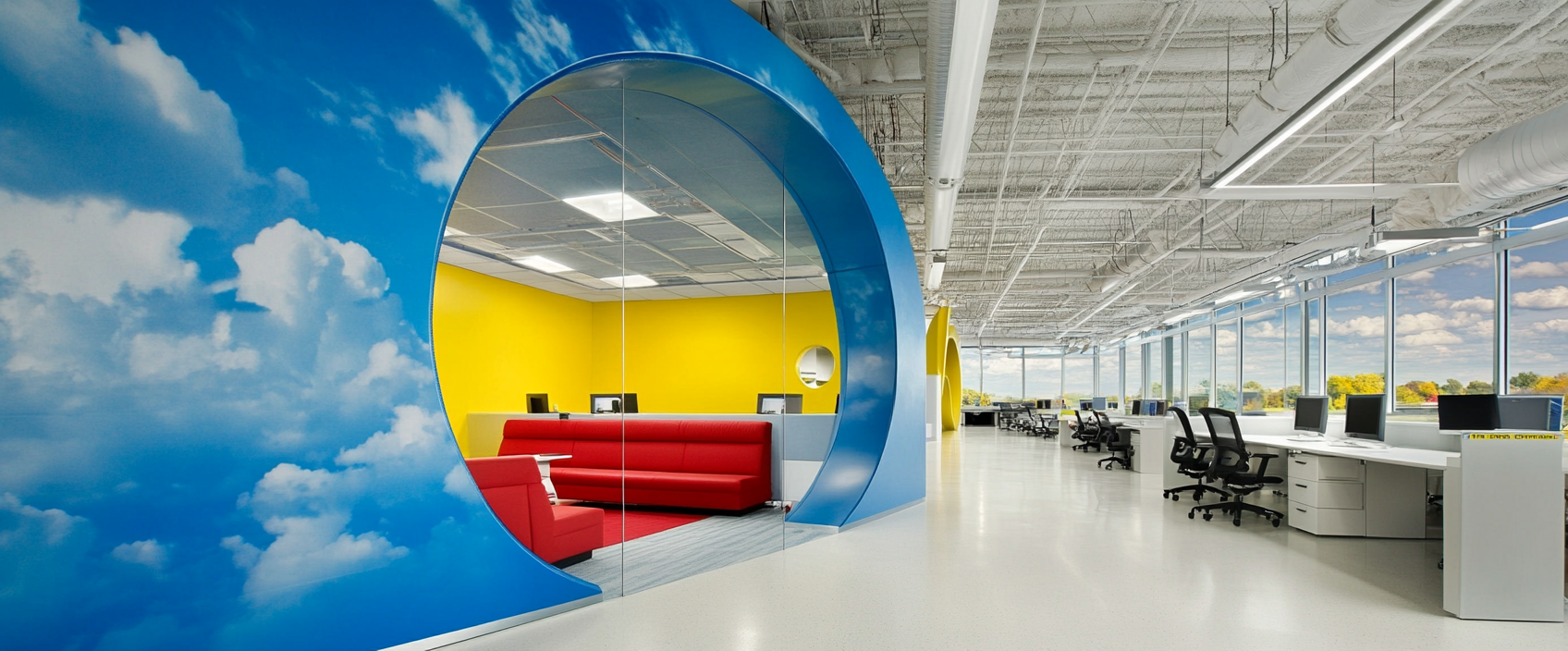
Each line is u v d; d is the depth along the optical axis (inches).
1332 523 219.1
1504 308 410.3
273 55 94.9
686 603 149.3
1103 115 289.7
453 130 114.9
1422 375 478.9
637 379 502.3
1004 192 442.9
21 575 76.8
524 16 126.0
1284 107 233.9
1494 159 264.1
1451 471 144.7
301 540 98.6
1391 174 401.1
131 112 83.0
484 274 414.3
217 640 90.4
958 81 192.2
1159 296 770.8
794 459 286.4
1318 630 133.6
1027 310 933.2
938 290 661.9
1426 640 128.6
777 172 239.8
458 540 120.0
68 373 79.4
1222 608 146.8
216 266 89.7
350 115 102.5
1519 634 131.5
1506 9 244.5
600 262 386.9
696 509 269.0
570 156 234.4
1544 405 202.1
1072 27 265.1
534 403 357.4
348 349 103.0
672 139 220.5
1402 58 244.2
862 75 280.8
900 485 270.1
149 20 84.7
